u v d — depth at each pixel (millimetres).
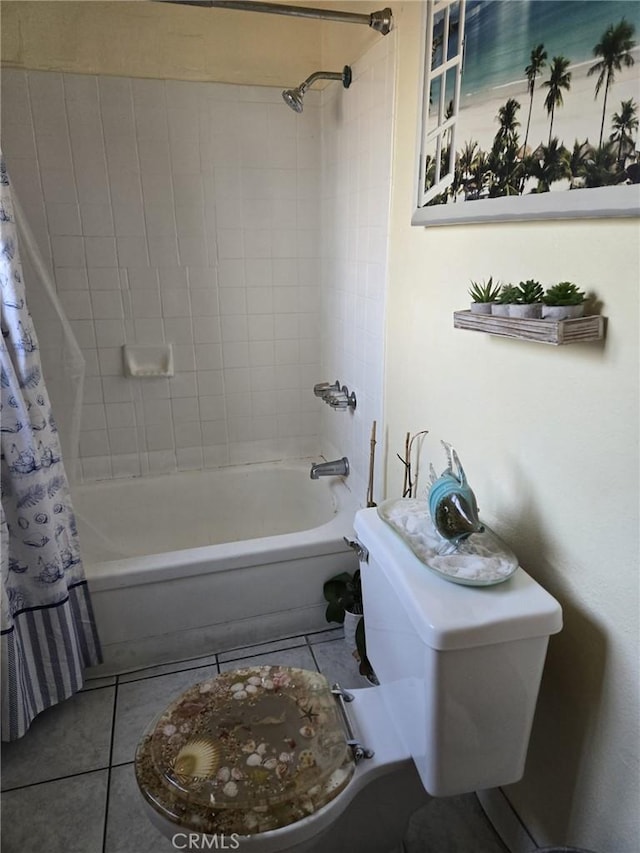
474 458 1317
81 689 1804
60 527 1631
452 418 1402
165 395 2445
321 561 1978
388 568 1122
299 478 2594
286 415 2643
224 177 2246
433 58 1299
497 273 1164
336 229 2234
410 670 1085
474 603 993
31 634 1607
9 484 1480
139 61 2039
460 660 970
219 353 2461
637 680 914
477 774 1076
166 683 1833
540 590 1023
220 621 1939
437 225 1363
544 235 1007
